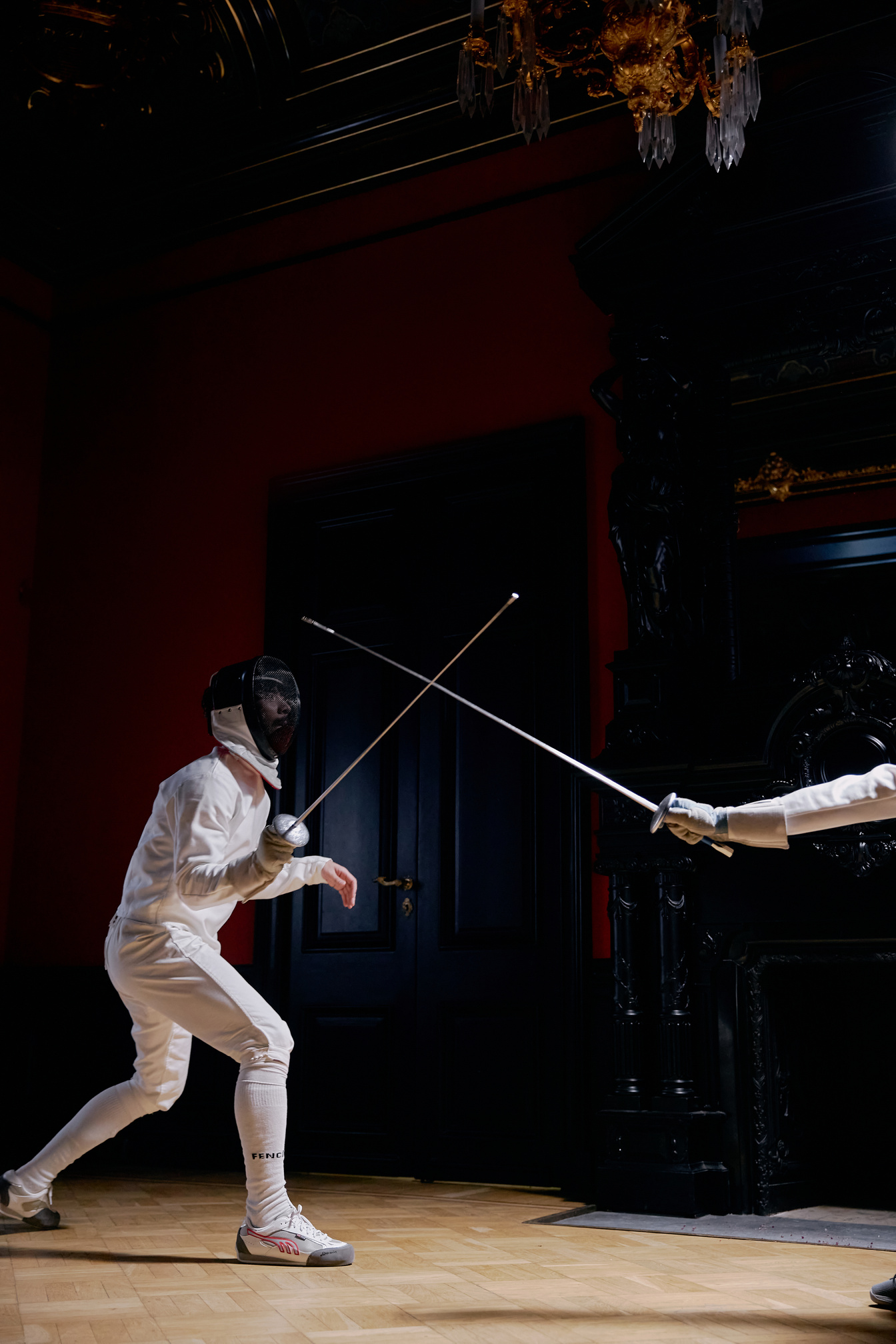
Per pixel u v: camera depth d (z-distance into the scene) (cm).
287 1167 484
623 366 453
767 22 473
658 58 347
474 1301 231
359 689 515
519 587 487
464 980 465
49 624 603
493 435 504
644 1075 393
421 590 509
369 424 539
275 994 503
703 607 429
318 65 550
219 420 580
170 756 555
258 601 550
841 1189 403
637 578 427
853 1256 299
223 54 555
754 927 390
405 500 521
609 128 510
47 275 641
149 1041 298
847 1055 409
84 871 563
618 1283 254
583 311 499
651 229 453
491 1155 446
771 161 437
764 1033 385
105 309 625
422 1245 309
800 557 421
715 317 446
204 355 593
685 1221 358
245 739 293
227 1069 501
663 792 403
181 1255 282
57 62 559
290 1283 247
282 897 511
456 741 488
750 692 412
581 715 461
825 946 379
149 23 548
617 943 403
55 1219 324
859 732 381
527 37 372
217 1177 464
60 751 585
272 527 548
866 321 423
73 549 606
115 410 612
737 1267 280
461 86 381
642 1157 381
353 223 566
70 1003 545
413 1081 468
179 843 275
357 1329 204
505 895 464
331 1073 486
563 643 471
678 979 390
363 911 495
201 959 279
